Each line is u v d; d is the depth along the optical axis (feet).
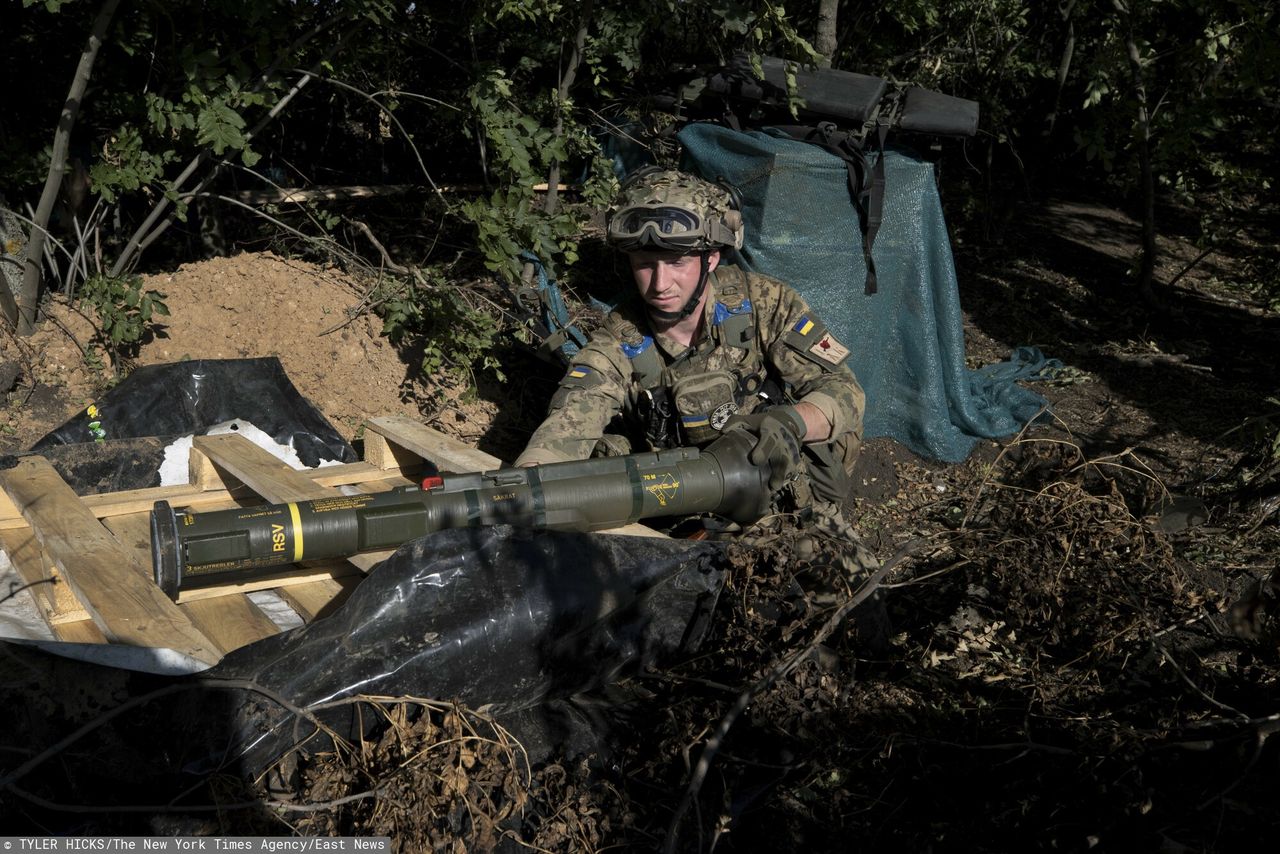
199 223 17.48
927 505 14.48
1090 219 30.55
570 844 6.39
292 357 13.93
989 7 24.49
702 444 9.36
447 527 7.28
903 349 15.60
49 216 13.60
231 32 14.25
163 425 11.48
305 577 8.25
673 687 7.54
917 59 25.96
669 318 9.07
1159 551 9.55
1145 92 22.93
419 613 6.61
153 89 14.33
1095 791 7.34
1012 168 33.55
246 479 9.21
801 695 7.81
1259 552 12.53
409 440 10.32
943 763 7.81
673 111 17.58
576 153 19.19
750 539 7.98
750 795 7.25
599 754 7.02
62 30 13.73
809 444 8.76
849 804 7.43
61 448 10.40
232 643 7.28
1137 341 21.27
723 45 19.74
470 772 6.39
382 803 6.02
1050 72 27.25
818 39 17.44
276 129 20.62
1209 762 7.93
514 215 14.67
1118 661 9.28
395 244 20.12
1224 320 23.50
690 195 8.72
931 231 15.29
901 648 9.50
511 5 14.61
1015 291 23.79
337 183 22.27
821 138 14.90
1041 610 9.13
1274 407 17.58
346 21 14.92
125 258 13.92
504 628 6.73
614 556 7.36
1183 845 7.10
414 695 6.54
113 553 7.62
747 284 9.32
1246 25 19.30
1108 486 12.94
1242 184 26.48
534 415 15.31
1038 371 19.16
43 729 6.09
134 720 6.14
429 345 14.48
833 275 14.87
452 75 20.16
